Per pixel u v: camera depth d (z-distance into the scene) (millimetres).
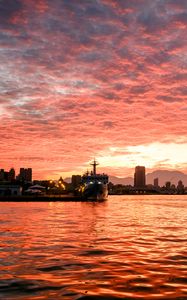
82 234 28812
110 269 15656
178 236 28062
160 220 46500
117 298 11320
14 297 11367
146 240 25469
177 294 11750
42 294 11734
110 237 26984
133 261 17516
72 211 67000
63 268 15805
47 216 51719
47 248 21406
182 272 15109
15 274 14602
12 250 20609
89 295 11641
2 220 43875
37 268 15781
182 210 78625
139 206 101750
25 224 38062
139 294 11758
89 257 18516
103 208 82562
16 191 151125
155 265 16562
